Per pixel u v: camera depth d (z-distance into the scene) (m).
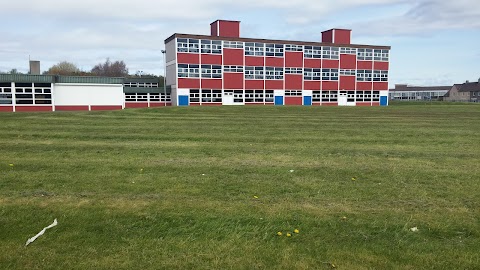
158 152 10.81
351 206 5.90
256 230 4.89
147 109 32.41
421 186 7.17
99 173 7.96
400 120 24.22
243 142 13.11
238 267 3.96
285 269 3.94
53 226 4.95
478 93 121.69
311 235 4.77
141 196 6.30
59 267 3.92
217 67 59.84
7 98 42.94
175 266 3.97
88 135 14.49
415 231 4.93
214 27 62.91
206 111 31.16
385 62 70.62
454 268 4.00
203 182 7.27
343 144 12.95
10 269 3.86
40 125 17.84
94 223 5.07
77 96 46.69
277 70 63.53
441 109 41.75
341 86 67.94
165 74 61.25
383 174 8.19
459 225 5.15
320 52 66.06
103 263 4.01
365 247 4.45
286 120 22.89
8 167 8.45
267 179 7.57
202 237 4.67
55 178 7.46
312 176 7.90
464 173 8.38
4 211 5.46
